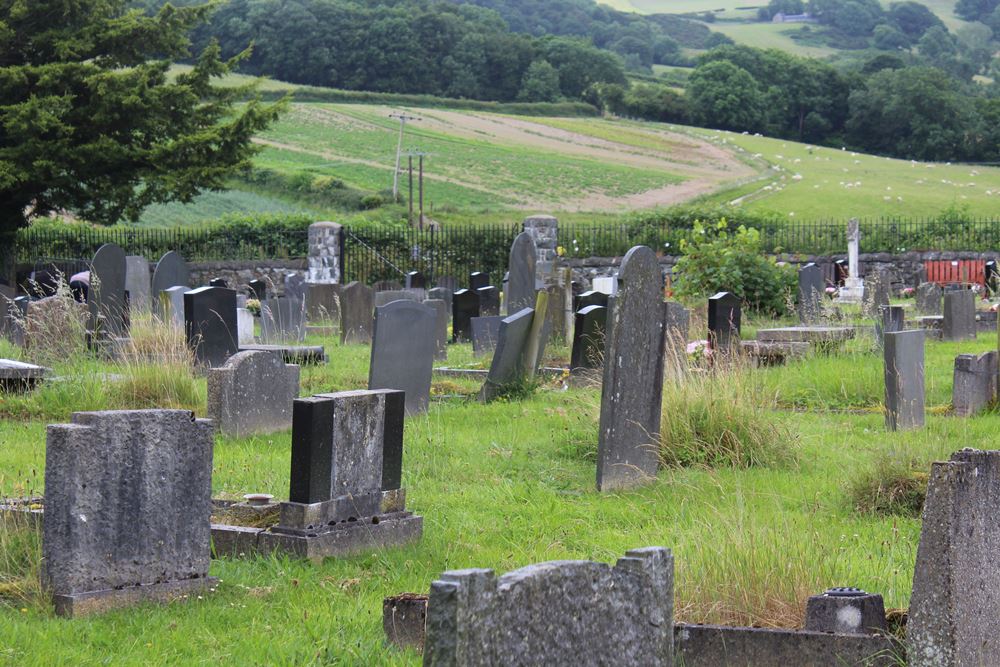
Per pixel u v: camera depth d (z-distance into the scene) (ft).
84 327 54.19
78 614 19.40
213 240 130.21
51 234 127.65
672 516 28.25
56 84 116.47
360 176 245.86
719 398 35.73
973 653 15.11
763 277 78.13
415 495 30.17
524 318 47.55
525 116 367.66
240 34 374.43
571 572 11.35
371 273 126.62
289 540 23.61
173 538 20.92
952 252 129.49
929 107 358.02
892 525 27.02
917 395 40.16
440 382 51.37
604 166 281.13
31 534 22.09
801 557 20.62
